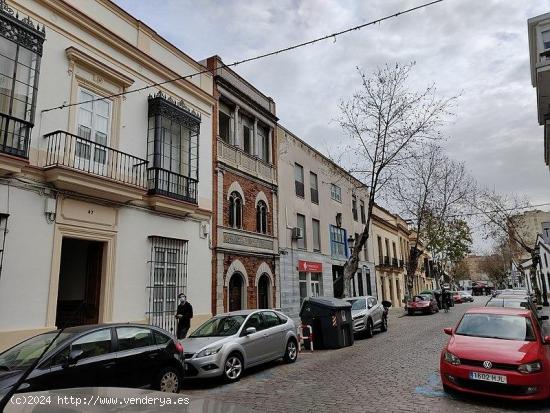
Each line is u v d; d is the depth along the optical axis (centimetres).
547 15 2247
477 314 907
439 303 3534
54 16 1131
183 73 1587
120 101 1296
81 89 1188
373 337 1733
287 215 2192
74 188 1095
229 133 1845
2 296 933
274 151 2155
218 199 1669
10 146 954
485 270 9544
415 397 751
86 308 1188
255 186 1947
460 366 737
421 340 1522
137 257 1280
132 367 721
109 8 1314
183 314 1277
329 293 2527
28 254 993
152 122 1397
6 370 605
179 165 1473
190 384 927
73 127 1134
